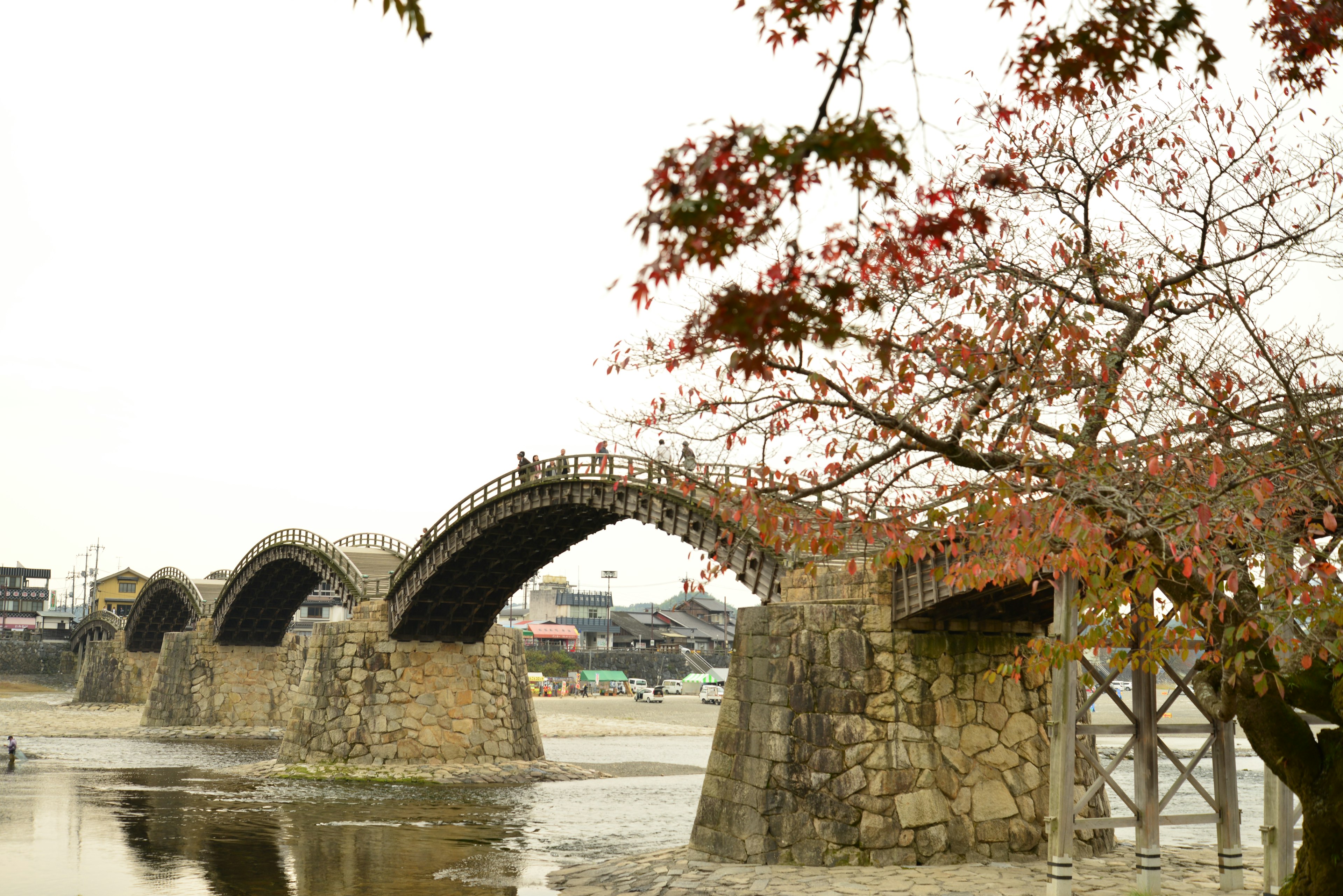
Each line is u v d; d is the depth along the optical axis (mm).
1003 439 13992
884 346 8695
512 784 48062
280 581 72688
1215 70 7918
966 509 13914
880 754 24312
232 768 53188
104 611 121188
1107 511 13180
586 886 24391
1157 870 19578
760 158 6289
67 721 85562
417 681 51812
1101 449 13789
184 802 40312
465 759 51500
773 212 6582
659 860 25562
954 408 14109
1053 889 18625
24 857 28172
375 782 46844
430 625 52719
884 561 14422
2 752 60500
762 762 25125
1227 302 13570
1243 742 76375
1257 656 13867
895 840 23812
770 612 25906
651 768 56812
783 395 13633
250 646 81375
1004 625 26172
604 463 38625
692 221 6184
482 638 54469
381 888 24547
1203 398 14000
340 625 52562
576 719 97938
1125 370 14297
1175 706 95875
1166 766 58281
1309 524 14195
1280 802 19062
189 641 81562
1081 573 12719
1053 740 18969
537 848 30469
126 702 102188
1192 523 12188
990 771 25219
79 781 46844
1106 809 27328
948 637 25656
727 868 23969
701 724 98125
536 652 150625
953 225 8453
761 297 6750
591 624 169375
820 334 7012
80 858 28203
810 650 25000
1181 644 12977
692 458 15852
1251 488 12844
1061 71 8172
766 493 14211
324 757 50750
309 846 30484
